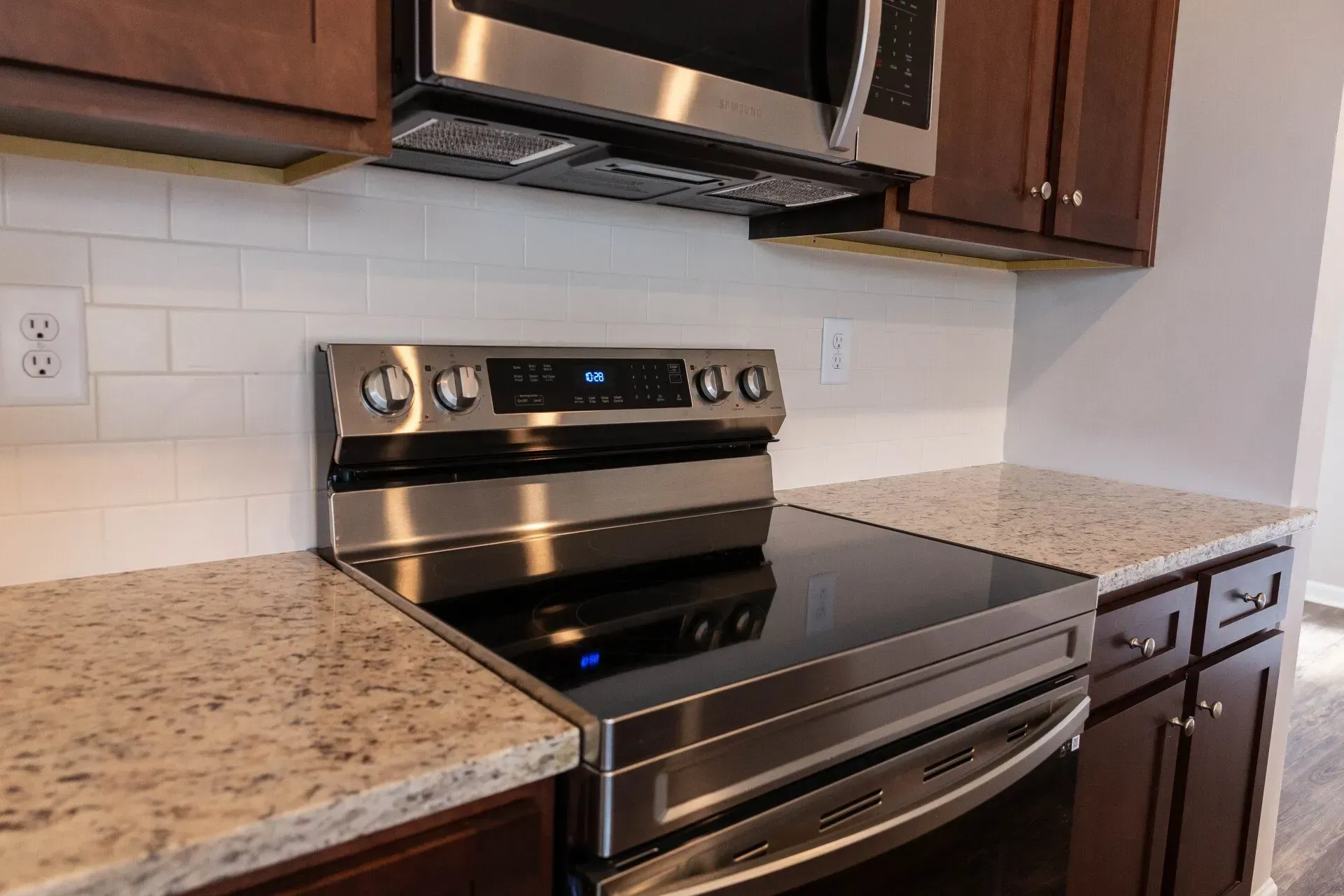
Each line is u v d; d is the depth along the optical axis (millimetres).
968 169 1387
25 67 689
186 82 741
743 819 794
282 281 1092
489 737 667
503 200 1255
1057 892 1198
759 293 1580
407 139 1007
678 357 1393
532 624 916
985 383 2059
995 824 1062
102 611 906
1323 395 1711
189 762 609
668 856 740
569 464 1295
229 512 1092
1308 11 1597
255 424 1096
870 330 1779
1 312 928
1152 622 1328
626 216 1387
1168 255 1824
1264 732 1696
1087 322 1963
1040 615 1070
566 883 725
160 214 1005
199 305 1041
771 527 1403
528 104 918
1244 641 1589
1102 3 1558
